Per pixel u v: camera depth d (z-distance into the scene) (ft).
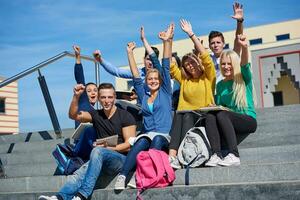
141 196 12.07
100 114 14.24
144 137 12.96
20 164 17.03
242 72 13.76
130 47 16.19
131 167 12.66
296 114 14.66
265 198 10.52
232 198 10.92
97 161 12.71
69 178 12.98
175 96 16.39
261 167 11.50
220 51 16.81
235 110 13.87
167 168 12.17
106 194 12.59
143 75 17.56
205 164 12.37
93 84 16.44
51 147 18.16
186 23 14.64
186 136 12.59
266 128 14.34
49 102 20.21
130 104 16.65
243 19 15.64
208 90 14.24
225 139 12.67
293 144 13.23
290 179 11.16
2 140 21.65
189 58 14.30
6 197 14.44
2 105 53.06
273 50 66.03
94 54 17.92
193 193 11.41
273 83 65.98
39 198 12.60
